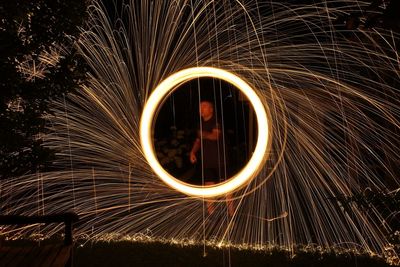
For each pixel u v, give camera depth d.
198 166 8.23
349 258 5.20
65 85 3.85
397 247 5.18
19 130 3.82
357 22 5.47
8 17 3.51
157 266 4.89
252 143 8.07
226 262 5.00
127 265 4.92
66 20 3.77
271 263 5.00
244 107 8.38
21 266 3.49
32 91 3.76
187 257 5.14
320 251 5.43
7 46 3.56
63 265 3.54
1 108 3.62
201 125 6.57
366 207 4.83
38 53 3.84
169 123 8.80
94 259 5.10
